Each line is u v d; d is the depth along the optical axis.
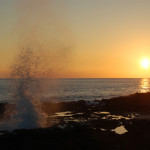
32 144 13.56
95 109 29.16
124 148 13.51
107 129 18.11
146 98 34.44
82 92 65.75
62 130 16.41
